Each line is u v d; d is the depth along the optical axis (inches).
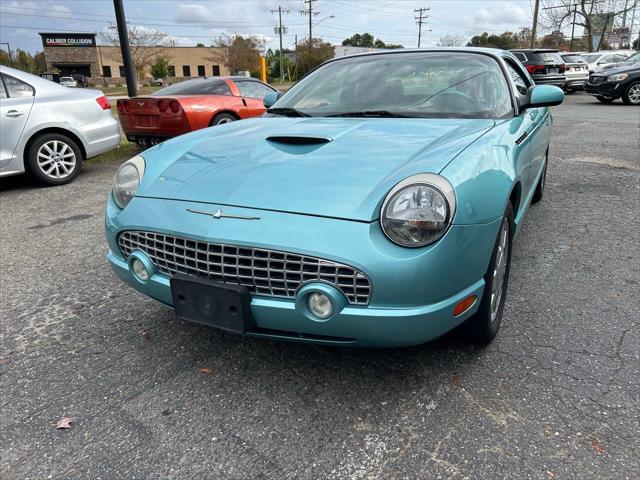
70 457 74.2
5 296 127.9
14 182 262.1
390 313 72.4
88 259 152.2
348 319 73.4
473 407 81.6
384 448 73.9
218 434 78.0
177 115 288.7
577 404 81.0
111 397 87.4
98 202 218.7
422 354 96.5
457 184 76.1
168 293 87.0
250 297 78.2
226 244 77.5
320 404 84.0
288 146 95.7
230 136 106.6
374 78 127.7
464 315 80.5
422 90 120.7
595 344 98.0
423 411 81.3
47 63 2893.7
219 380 91.4
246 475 69.9
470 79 121.1
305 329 76.9
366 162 83.7
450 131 97.7
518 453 71.7
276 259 75.1
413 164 80.4
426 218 71.4
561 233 162.9
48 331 110.0
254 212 78.1
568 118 465.7
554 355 94.5
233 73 2412.6
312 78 140.2
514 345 98.4
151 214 86.9
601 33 1592.0
